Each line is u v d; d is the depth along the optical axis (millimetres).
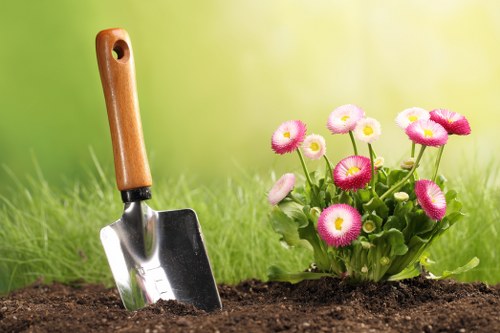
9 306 2217
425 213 2115
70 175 6512
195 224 2236
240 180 3188
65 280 2924
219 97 7406
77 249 2998
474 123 7176
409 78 7379
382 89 7430
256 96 7457
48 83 6613
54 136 6574
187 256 2223
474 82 7250
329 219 2049
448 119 2141
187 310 2082
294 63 7465
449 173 3273
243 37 7422
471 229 2857
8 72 6512
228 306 2232
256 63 7457
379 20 7414
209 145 7387
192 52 7328
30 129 6523
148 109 7262
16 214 3178
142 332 1839
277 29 7449
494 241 2873
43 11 6605
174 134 7328
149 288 2188
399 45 7383
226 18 7367
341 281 2205
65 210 3166
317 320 1900
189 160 7332
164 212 2262
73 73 6680
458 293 2184
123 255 2193
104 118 6723
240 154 7422
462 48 7258
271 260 2846
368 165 2072
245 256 2818
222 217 2996
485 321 1845
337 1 7434
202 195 3244
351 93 7465
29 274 2992
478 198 2945
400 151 6512
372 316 1974
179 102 7328
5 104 6480
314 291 2252
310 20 7461
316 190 2236
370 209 2104
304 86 7492
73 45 6688
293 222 2266
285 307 2076
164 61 7277
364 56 7441
